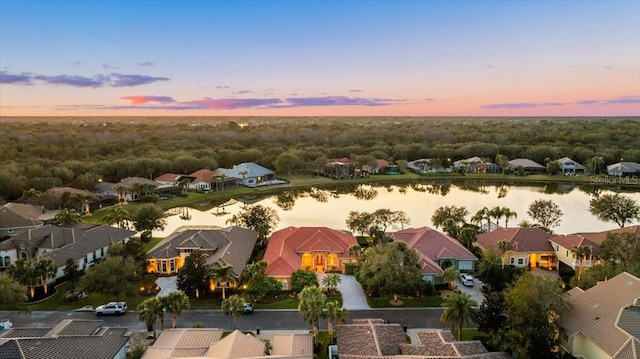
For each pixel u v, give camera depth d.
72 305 57.00
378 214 86.75
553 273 67.81
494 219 100.06
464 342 42.12
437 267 63.31
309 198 133.62
